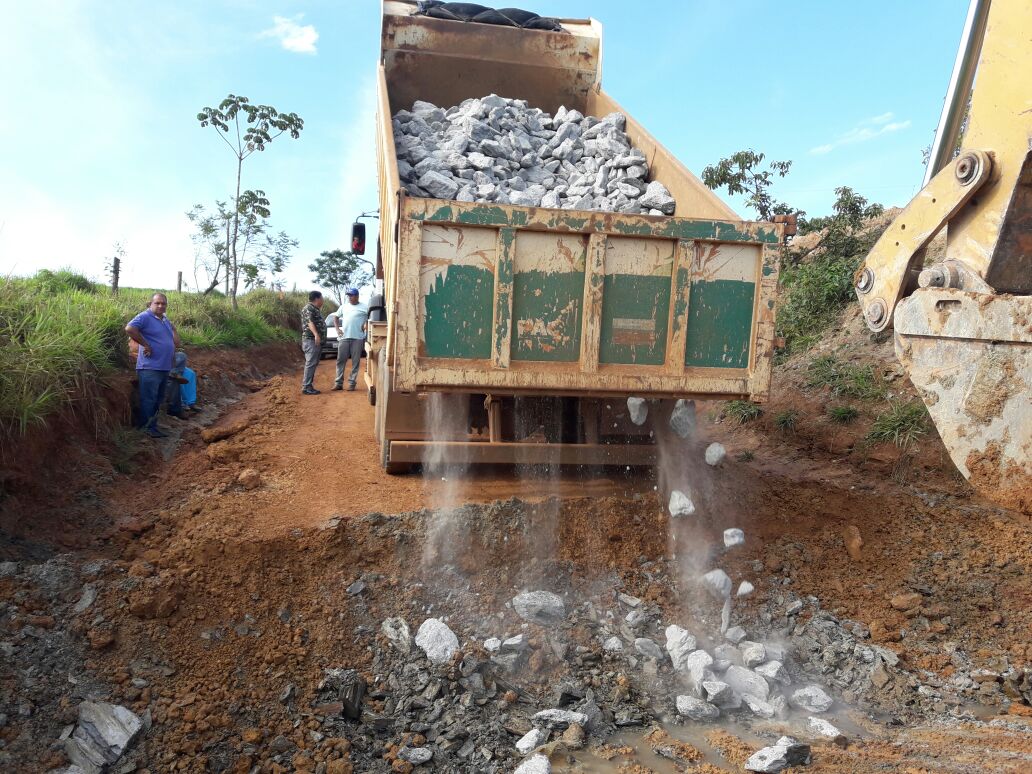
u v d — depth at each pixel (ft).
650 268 14.84
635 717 12.09
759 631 15.01
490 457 18.98
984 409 12.50
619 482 19.74
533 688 12.91
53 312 24.38
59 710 10.96
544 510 17.40
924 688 13.25
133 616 13.05
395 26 25.81
